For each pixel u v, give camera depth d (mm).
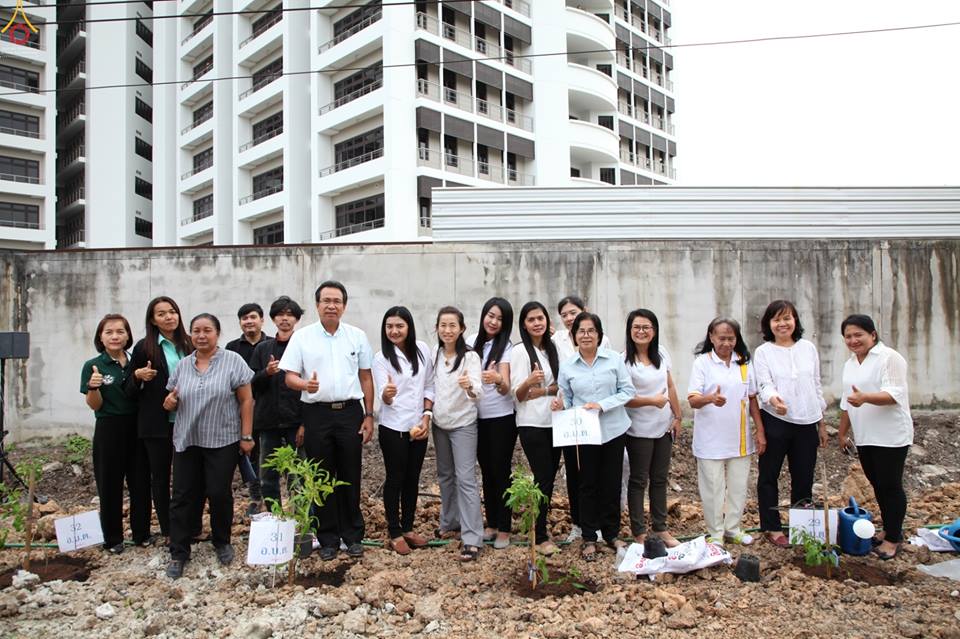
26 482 6516
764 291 8570
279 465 4211
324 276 8375
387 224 23500
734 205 9047
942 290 8656
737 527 4887
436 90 24594
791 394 4812
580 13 28953
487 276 8469
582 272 8508
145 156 37531
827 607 3762
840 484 6793
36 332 8172
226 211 31516
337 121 25516
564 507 5848
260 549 3990
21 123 32469
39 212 32625
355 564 4473
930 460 7328
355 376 4633
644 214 8992
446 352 4871
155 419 4656
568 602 3811
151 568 4492
